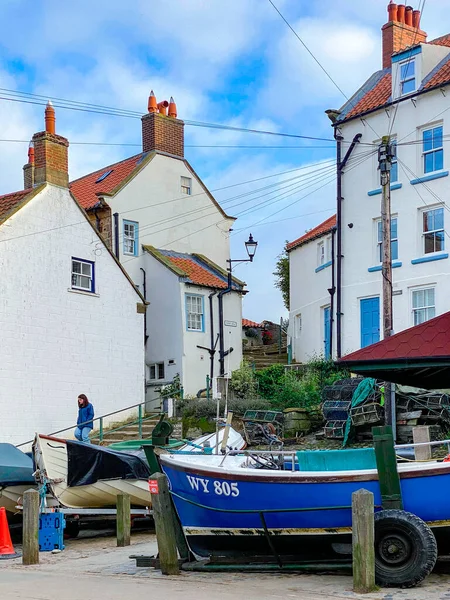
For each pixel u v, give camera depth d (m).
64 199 26.31
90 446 17.53
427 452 15.36
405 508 10.96
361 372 13.13
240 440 20.34
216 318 31.59
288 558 11.83
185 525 12.38
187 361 30.25
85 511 16.78
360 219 29.11
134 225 32.25
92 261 27.08
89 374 26.45
